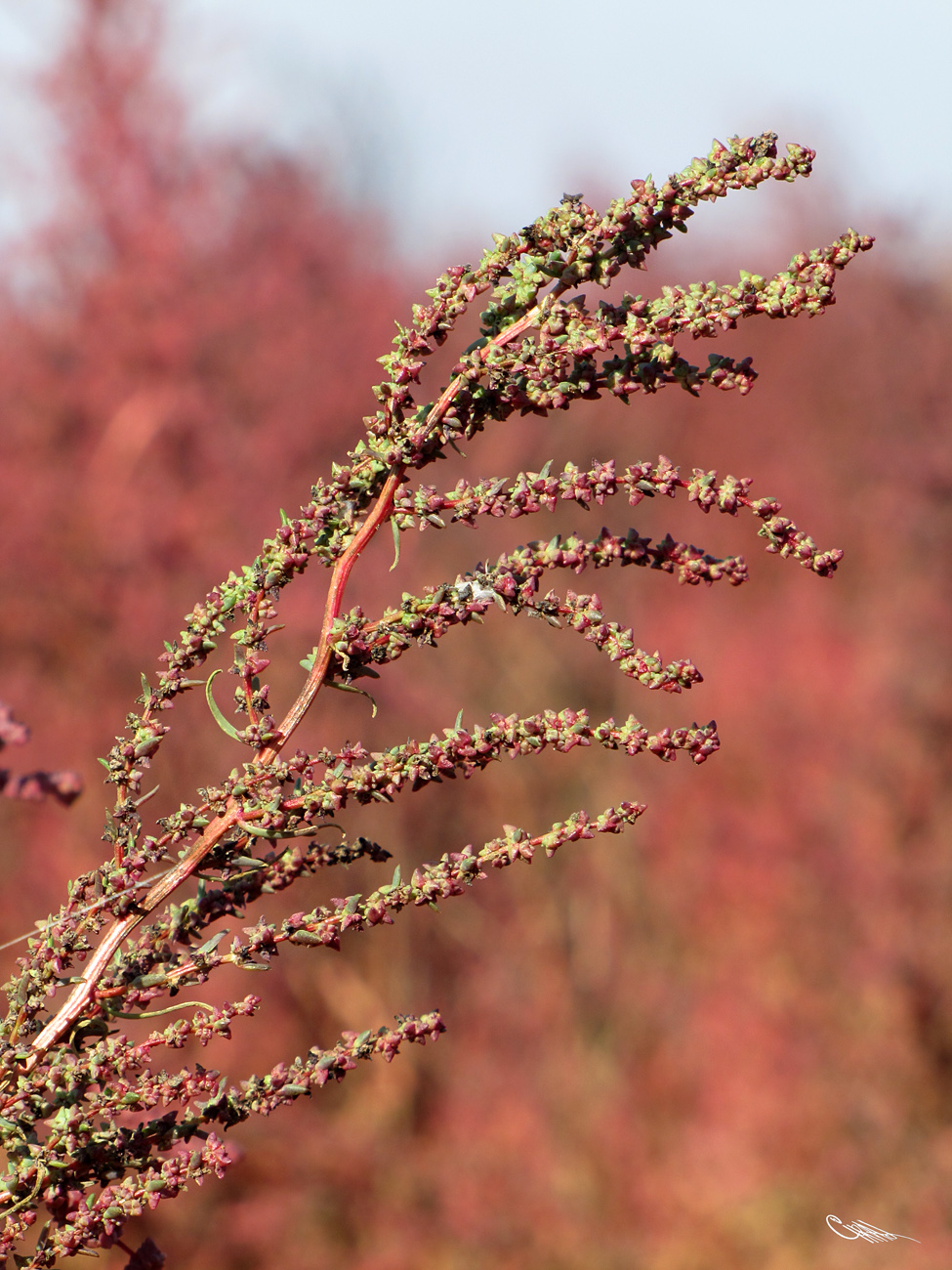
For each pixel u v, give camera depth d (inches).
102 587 370.9
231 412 414.3
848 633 448.8
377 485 54.6
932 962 380.2
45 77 428.8
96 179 431.2
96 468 392.8
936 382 478.9
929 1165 343.0
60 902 342.0
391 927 395.2
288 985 372.2
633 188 51.9
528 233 52.7
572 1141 368.2
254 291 427.8
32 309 421.1
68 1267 169.5
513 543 445.4
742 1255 330.3
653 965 408.8
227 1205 331.6
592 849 420.2
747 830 411.5
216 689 356.5
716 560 52.4
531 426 452.8
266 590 54.0
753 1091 366.3
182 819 53.4
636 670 52.4
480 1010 403.5
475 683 418.0
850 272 517.3
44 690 366.0
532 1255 336.8
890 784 408.5
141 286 411.8
